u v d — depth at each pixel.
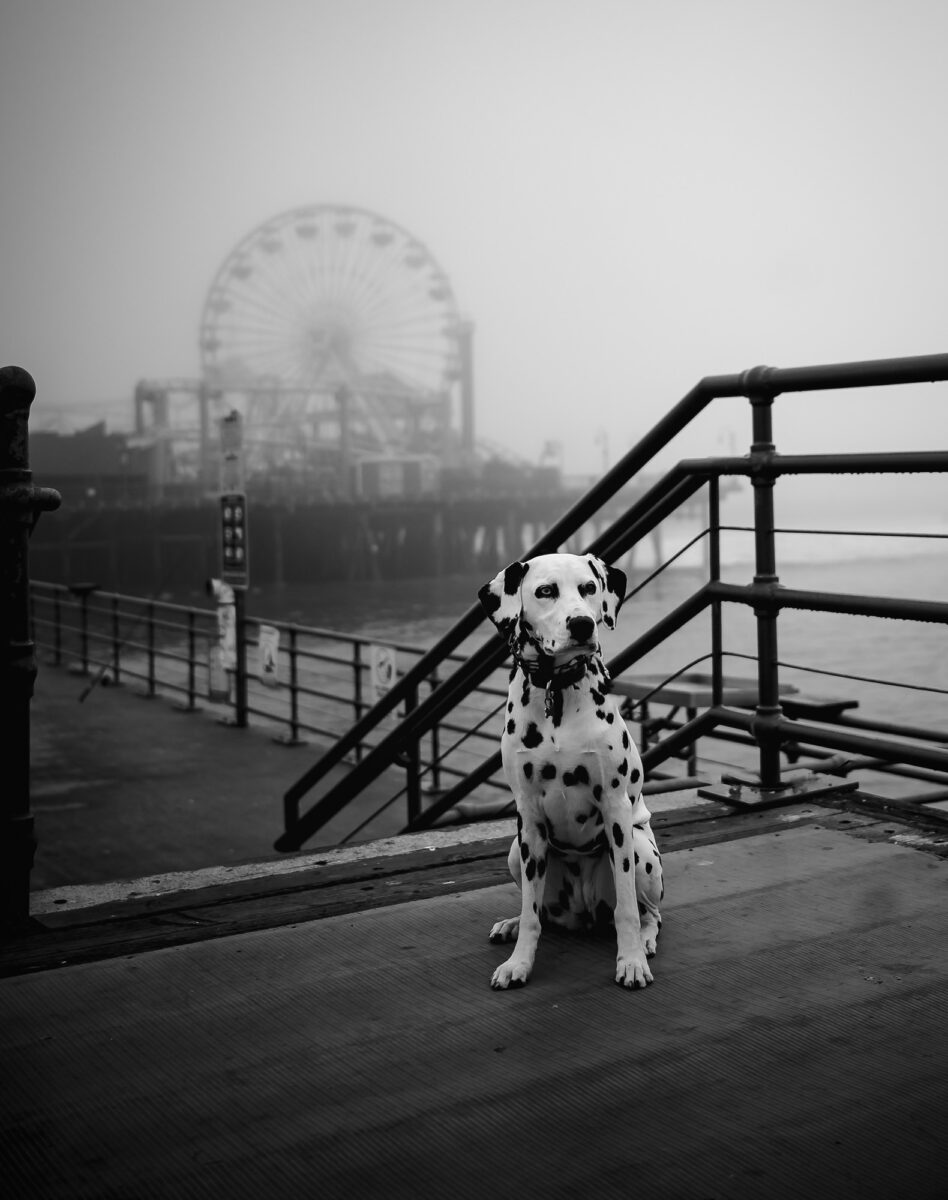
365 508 94.25
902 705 24.02
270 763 11.36
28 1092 2.67
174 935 3.62
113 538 87.50
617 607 3.36
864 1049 2.71
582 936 3.52
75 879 7.77
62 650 18.56
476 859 4.32
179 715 13.95
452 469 107.88
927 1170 2.25
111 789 10.33
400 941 3.50
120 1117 2.56
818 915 3.52
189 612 14.26
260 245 100.38
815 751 5.90
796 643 38.00
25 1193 2.29
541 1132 2.44
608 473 4.95
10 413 3.72
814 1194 2.19
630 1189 2.23
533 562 3.27
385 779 10.91
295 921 3.72
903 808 4.56
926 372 3.95
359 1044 2.86
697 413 4.74
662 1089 2.59
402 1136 2.45
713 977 3.15
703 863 4.03
